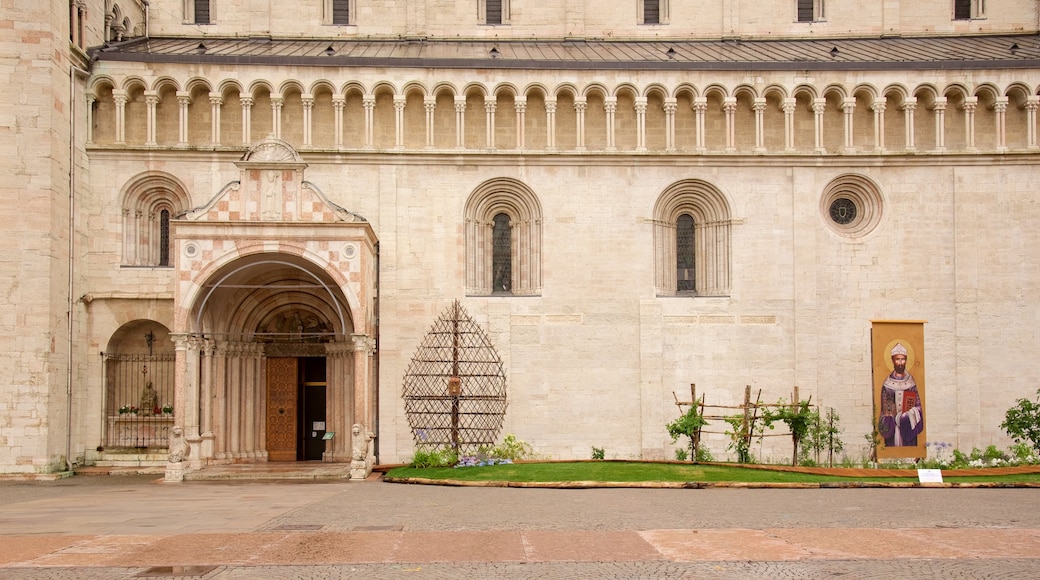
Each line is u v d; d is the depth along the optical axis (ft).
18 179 116.67
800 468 106.83
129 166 129.49
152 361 129.80
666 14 158.40
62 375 119.96
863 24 158.51
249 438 134.10
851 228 137.39
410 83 133.69
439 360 129.90
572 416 131.64
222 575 48.52
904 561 51.75
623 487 96.68
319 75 132.87
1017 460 115.34
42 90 117.60
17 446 114.62
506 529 64.08
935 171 135.85
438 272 132.77
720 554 53.72
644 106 134.92
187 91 131.03
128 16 147.13
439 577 47.88
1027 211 135.23
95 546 57.26
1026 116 135.95
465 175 134.21
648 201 134.72
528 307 132.77
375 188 133.08
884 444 120.88
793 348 133.49
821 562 51.37
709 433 127.85
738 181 135.44
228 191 115.55
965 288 134.62
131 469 123.44
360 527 65.57
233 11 155.74
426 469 113.60
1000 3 158.51
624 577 47.70
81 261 126.62
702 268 137.28
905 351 121.80
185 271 113.80
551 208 134.21
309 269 124.47
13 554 54.54
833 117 137.59
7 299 115.65
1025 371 133.80
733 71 135.03
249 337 135.64
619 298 133.49
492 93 134.31
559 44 155.74
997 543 57.72
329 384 136.77
